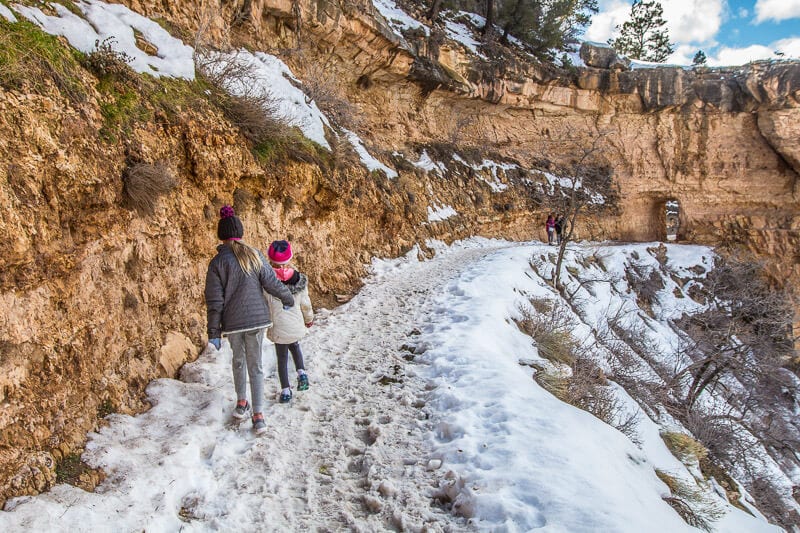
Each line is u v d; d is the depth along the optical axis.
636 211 29.09
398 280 10.57
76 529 2.46
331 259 9.31
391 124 18.48
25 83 3.31
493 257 13.73
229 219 3.95
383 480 3.42
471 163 21.45
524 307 9.35
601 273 18.88
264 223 7.14
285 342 4.43
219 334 3.74
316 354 5.80
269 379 4.98
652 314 19.17
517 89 23.95
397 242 12.84
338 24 14.02
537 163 25.66
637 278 20.88
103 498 2.76
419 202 15.39
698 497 4.67
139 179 4.26
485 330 6.80
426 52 19.27
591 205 25.59
